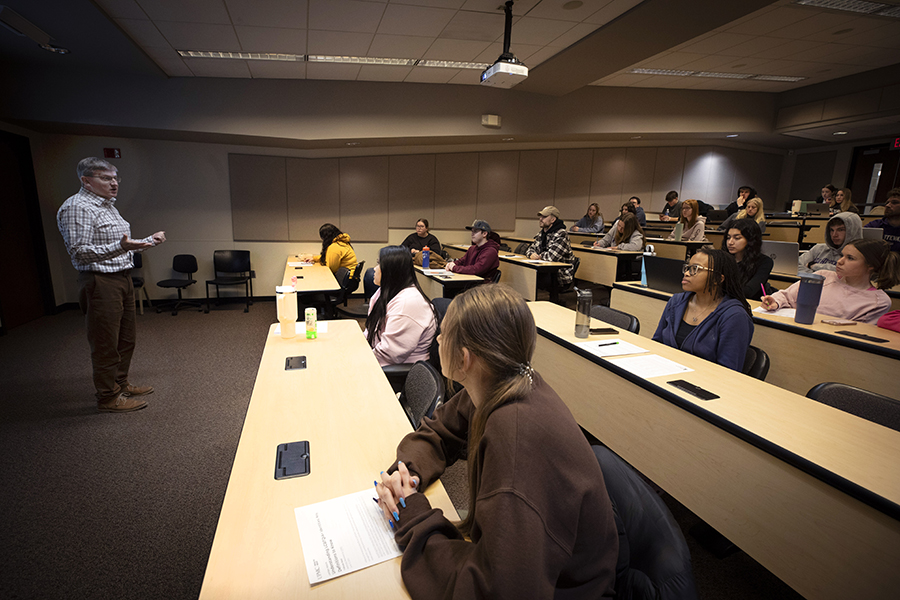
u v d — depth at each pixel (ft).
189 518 6.21
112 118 15.60
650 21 11.93
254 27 12.19
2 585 5.05
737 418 4.34
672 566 2.42
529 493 2.15
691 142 25.12
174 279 19.30
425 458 3.30
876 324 7.45
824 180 26.58
